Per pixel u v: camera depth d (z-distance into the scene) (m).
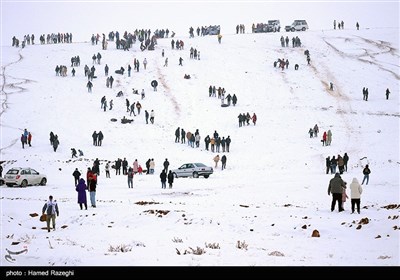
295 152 132.00
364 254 35.97
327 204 68.50
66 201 74.50
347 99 182.50
